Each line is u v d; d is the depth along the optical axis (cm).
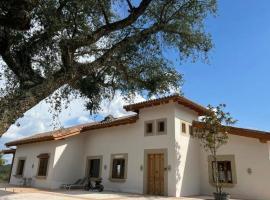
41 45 736
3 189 1716
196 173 1669
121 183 1744
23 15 637
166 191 1507
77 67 734
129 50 883
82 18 734
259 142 1496
